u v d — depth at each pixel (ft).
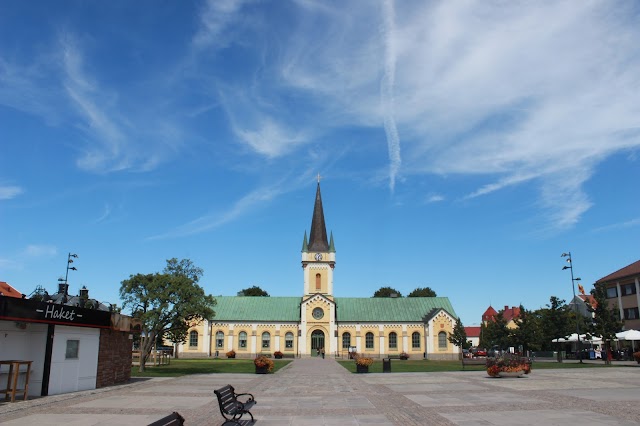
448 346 266.57
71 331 87.04
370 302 289.74
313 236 295.69
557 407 65.72
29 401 72.64
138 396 80.43
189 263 153.07
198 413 62.80
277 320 276.41
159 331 145.69
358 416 60.34
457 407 66.85
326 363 200.54
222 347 273.13
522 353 221.87
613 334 168.35
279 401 74.59
